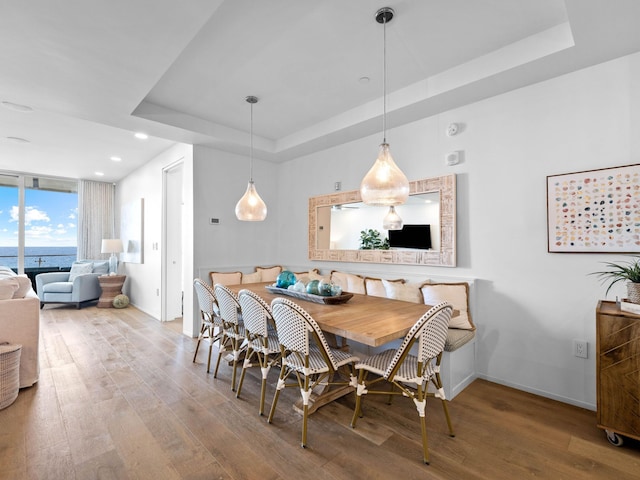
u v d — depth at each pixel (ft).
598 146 7.35
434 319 5.69
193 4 5.38
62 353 11.03
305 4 6.13
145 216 17.87
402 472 5.34
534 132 8.28
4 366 7.30
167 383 8.70
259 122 12.21
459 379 8.35
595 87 7.40
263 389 7.26
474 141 9.36
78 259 21.27
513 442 6.16
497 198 8.91
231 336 8.80
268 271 14.43
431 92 8.96
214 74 8.78
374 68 8.52
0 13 5.45
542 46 7.07
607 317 6.05
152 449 5.89
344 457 5.71
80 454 5.73
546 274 8.09
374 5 6.18
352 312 7.32
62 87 8.17
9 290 8.35
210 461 5.58
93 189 21.88
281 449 5.92
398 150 11.14
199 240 13.25
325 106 10.86
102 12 5.50
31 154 16.06
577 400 7.61
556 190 7.88
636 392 5.78
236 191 14.48
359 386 6.65
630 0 5.39
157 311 16.22
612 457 5.71
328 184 13.69
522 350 8.45
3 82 7.91
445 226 9.83
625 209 6.96
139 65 7.19
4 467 5.36
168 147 14.99
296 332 6.14
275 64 8.29
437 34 7.12
